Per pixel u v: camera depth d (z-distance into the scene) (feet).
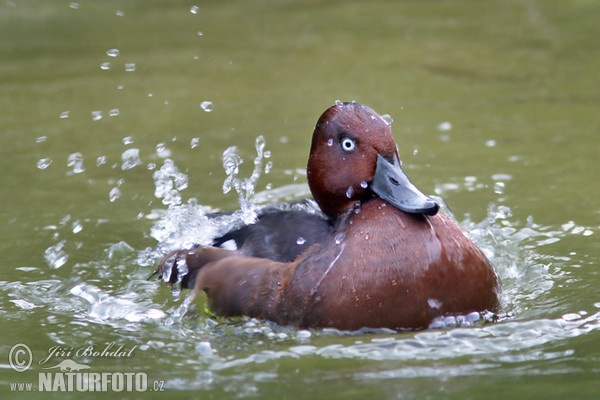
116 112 51.83
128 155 44.55
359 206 30.01
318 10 71.00
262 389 24.93
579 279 32.55
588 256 34.47
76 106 53.01
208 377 25.91
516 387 24.53
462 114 50.29
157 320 30.60
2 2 72.84
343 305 27.91
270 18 69.56
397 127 48.60
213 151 45.98
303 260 29.09
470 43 62.03
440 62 58.80
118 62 60.54
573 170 42.57
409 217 28.68
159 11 71.61
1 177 43.62
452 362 26.23
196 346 28.27
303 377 25.61
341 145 30.04
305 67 58.85
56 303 32.04
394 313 27.84
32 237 37.60
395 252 27.99
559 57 58.59
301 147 46.21
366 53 60.95
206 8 72.43
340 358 26.68
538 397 23.90
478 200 39.81
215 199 40.47
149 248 36.52
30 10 71.36
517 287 32.27
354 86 54.95
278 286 29.07
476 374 25.40
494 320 29.12
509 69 57.06
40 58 61.52
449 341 27.40
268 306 29.09
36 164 45.11
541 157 44.27
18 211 39.99
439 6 70.49
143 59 61.00
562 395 23.97
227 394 24.72
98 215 39.60
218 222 34.14
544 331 28.12
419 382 25.02
